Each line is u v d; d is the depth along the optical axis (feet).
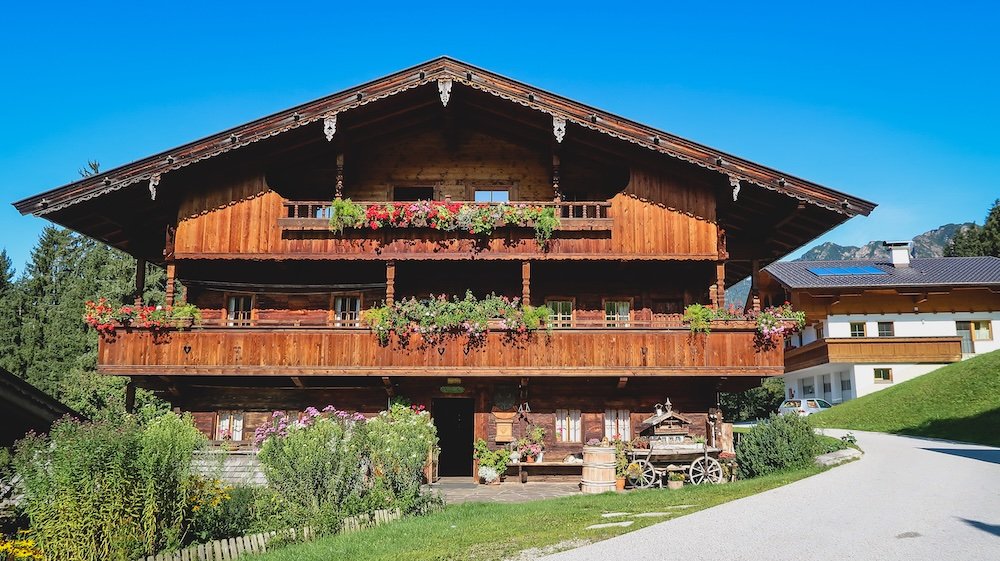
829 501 40.91
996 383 100.42
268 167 71.15
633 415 72.84
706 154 66.49
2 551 29.91
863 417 112.57
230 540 35.70
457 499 58.34
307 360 66.80
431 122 76.43
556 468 70.69
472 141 76.48
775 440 60.90
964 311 147.54
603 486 61.77
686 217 69.87
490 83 67.46
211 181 70.23
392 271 69.26
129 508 32.83
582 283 76.48
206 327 67.00
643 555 29.14
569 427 72.79
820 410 135.23
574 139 70.59
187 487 36.27
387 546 35.47
